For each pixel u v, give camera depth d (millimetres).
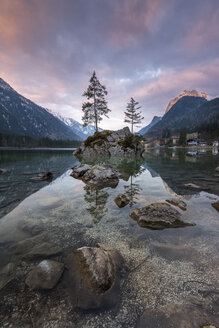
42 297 1806
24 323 1546
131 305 1730
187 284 1969
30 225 3482
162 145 143625
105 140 33219
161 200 5125
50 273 2051
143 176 9289
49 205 4699
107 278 2006
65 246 2760
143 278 2066
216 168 11883
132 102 43219
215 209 4340
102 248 2602
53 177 9328
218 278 2055
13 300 1765
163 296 1817
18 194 5824
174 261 2373
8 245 2760
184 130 102375
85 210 4348
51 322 1554
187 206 4562
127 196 5551
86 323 1558
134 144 33250
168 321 1550
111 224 3557
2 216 3938
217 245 2746
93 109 34219
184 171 11023
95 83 33250
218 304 1713
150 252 2596
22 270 2217
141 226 3451
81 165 10664
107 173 8398
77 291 1874
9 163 16500
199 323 1525
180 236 3049
